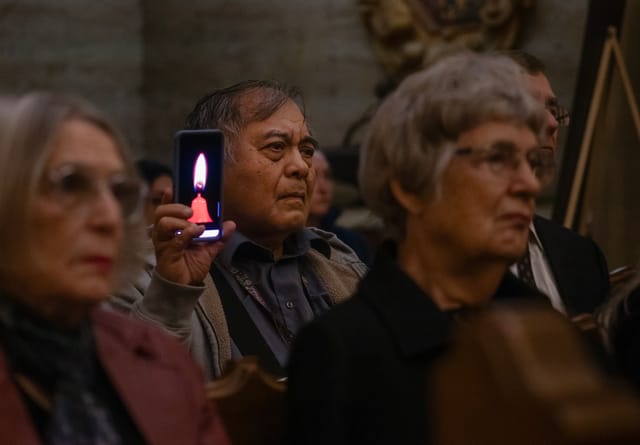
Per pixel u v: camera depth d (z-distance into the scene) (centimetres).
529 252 531
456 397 133
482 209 312
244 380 338
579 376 122
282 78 1838
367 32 1770
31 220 254
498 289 347
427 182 315
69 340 264
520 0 1648
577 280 534
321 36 1806
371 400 295
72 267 256
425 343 299
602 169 859
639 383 366
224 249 470
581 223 847
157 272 405
